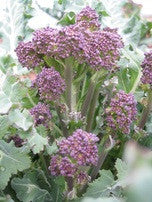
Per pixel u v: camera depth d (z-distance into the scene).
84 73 0.46
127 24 0.70
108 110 0.42
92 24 0.47
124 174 0.40
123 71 0.57
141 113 0.54
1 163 0.40
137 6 0.71
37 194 0.43
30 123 0.41
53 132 0.46
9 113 0.40
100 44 0.41
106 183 0.42
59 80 0.41
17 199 0.43
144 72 0.45
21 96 0.44
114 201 0.19
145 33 0.69
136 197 0.15
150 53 0.44
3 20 0.69
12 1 0.72
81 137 0.35
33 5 0.71
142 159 0.16
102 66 0.42
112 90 0.47
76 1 0.71
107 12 0.71
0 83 0.45
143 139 0.52
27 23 0.68
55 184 0.44
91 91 0.46
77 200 0.40
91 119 0.49
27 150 0.40
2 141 0.41
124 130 0.42
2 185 0.38
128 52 0.58
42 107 0.43
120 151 0.50
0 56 0.57
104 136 0.45
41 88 0.41
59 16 0.71
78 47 0.39
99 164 0.44
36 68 0.47
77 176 0.37
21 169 0.40
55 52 0.41
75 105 0.48
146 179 0.15
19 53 0.45
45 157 0.46
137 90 0.57
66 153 0.35
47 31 0.43
